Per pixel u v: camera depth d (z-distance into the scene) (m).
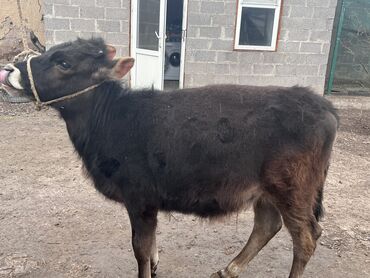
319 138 3.06
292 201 3.12
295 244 3.23
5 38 9.91
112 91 3.23
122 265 3.90
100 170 3.22
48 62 3.10
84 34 9.12
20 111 8.70
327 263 4.05
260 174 3.09
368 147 7.60
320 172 3.18
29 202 5.00
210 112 3.07
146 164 3.09
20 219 4.62
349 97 10.96
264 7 9.37
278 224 3.64
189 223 4.71
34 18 9.93
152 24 9.20
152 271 3.73
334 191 5.67
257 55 9.69
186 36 9.34
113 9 9.08
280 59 9.80
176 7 11.35
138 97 3.26
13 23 9.89
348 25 11.44
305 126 3.03
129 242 4.28
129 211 3.25
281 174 3.04
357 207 5.22
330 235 4.54
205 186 3.11
